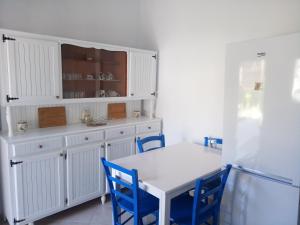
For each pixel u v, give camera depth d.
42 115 2.64
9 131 2.25
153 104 3.45
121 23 3.33
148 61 3.20
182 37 2.99
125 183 1.80
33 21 2.55
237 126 1.90
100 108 3.16
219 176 1.77
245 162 1.87
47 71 2.36
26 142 2.18
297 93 1.57
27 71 2.23
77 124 2.87
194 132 2.96
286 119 1.63
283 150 1.67
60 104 2.78
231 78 1.90
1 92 2.15
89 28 3.00
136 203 1.74
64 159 2.45
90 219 2.51
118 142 2.89
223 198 2.03
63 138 2.42
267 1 2.22
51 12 2.67
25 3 2.48
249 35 2.37
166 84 3.26
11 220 2.24
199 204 1.70
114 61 3.09
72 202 2.55
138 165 2.07
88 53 2.84
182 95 3.06
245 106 1.83
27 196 2.23
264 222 1.81
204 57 2.77
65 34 2.80
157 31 3.29
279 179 1.70
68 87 2.69
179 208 1.96
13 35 2.12
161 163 2.12
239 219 1.95
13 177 2.16
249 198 1.88
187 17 2.91
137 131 3.09
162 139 2.74
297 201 1.64
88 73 2.89
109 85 3.12
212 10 2.65
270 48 1.67
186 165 2.08
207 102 2.79
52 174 2.38
